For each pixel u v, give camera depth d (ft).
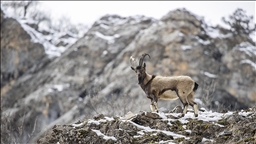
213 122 128.77
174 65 398.83
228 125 125.29
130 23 498.28
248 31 445.78
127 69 406.21
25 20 596.70
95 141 128.16
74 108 385.29
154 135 126.00
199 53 401.90
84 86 399.03
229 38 428.97
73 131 133.08
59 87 433.07
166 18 433.07
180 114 138.00
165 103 320.70
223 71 399.65
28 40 505.25
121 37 477.36
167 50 407.85
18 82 478.18
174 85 140.36
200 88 364.99
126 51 427.33
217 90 375.66
